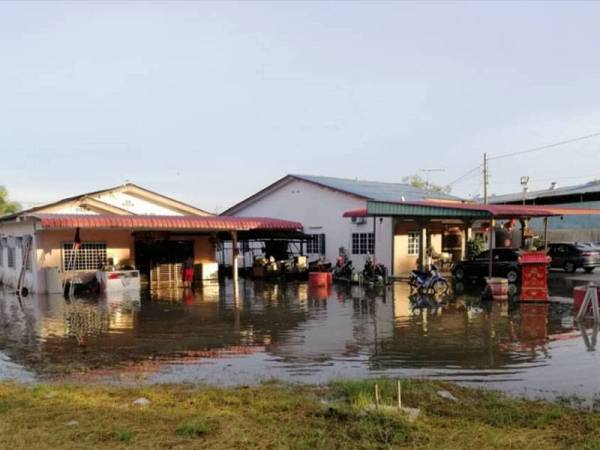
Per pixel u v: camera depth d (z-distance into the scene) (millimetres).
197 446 4719
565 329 10773
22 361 8664
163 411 5746
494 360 8266
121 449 4656
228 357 8789
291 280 23984
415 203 19703
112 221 19281
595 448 4543
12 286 22812
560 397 6254
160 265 22469
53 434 5031
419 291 18422
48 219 18203
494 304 14727
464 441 4738
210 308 14828
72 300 17203
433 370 7719
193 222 21219
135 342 10156
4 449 4656
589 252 24188
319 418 5461
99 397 6375
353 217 25281
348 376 7434
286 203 29312
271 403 5977
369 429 5023
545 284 14930
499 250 20766
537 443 4691
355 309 14242
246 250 30266
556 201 37750
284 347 9539
